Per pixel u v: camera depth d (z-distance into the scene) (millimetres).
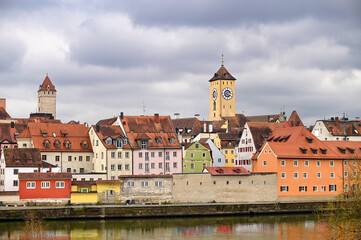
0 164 177750
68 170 194375
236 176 176875
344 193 101688
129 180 168625
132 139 197000
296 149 186000
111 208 157750
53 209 153125
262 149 187375
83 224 150250
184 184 172750
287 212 173000
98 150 193750
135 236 136625
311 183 184250
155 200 170375
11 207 153500
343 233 93000
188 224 153125
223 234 140125
